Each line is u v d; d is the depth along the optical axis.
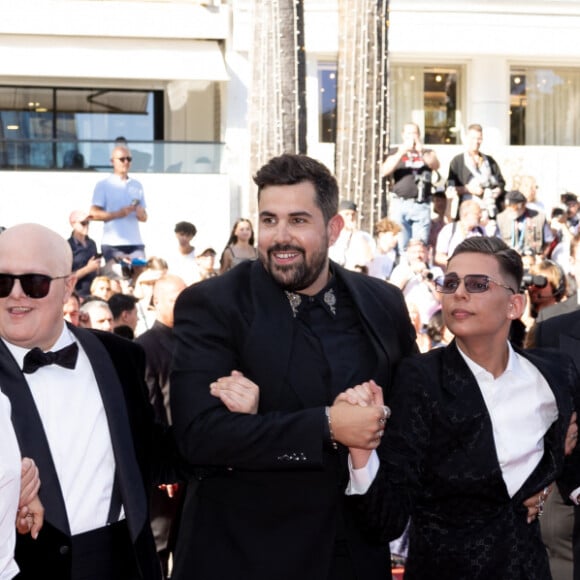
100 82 18.84
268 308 3.43
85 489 3.35
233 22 18.11
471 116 19.25
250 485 3.38
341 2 10.79
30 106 18.61
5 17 17.45
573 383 3.61
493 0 18.75
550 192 19.02
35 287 3.30
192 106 19.19
